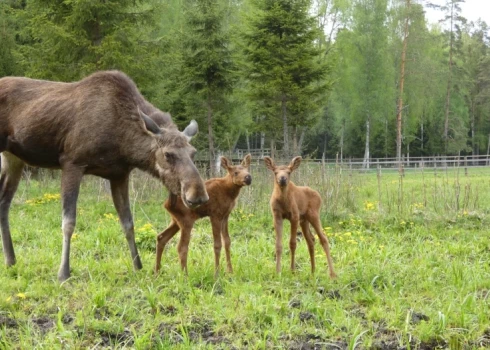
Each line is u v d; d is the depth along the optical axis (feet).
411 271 25.98
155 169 24.67
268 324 18.86
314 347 17.15
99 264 26.58
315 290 22.59
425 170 121.19
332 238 34.27
